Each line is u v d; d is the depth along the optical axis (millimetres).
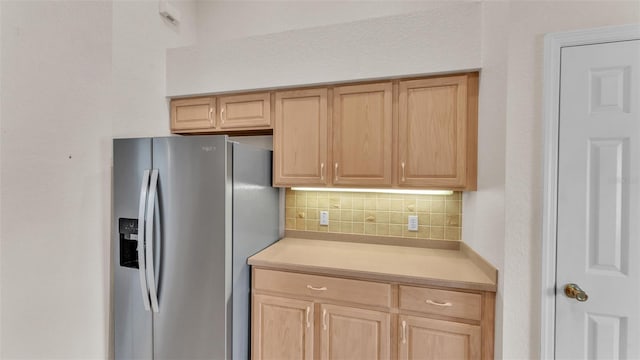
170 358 1551
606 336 1124
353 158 1793
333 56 1784
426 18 1626
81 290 1545
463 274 1445
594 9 1140
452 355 1383
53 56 1425
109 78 1697
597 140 1128
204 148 1482
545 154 1174
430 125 1655
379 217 2102
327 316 1558
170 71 2111
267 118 1960
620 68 1104
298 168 1898
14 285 1294
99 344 1623
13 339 1291
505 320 1228
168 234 1523
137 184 1573
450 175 1627
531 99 1200
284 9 2289
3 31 1246
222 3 2414
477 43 1543
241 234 1637
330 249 1949
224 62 2000
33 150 1354
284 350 1636
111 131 1706
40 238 1381
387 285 1471
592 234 1137
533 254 1202
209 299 1488
